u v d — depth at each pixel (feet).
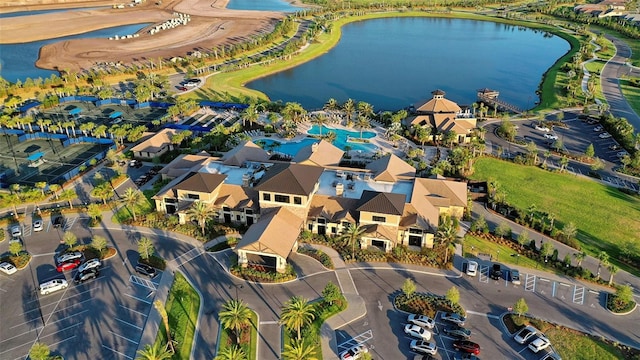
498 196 381.40
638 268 313.12
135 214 366.02
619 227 361.10
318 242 333.42
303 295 282.56
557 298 282.97
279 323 249.14
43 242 333.21
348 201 340.59
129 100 630.74
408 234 329.52
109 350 242.99
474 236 341.41
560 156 483.92
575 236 349.20
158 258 313.32
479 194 394.32
